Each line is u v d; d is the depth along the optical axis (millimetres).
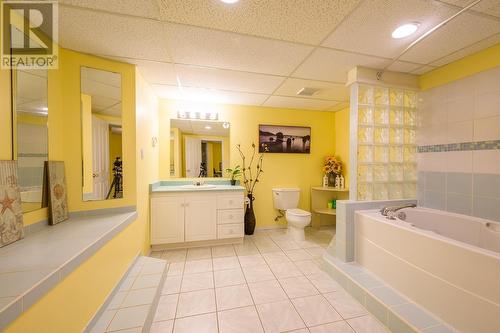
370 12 1300
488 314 1126
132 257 1977
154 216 2623
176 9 1276
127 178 2021
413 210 2182
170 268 2242
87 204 1837
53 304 945
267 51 1766
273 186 3529
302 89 2641
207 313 1572
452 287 1286
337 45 1679
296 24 1418
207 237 2787
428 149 2244
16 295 769
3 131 1217
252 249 2742
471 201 1888
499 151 1704
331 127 3760
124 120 1981
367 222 1952
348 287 1829
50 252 1124
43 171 1527
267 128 3453
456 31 1496
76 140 1781
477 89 1827
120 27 1454
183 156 3191
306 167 3656
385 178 2250
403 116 2287
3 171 1188
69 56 1740
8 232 1211
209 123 3281
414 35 1550
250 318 1521
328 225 3744
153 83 2469
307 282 1983
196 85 2527
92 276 1270
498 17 1344
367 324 1479
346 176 3471
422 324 1305
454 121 2006
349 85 2184
